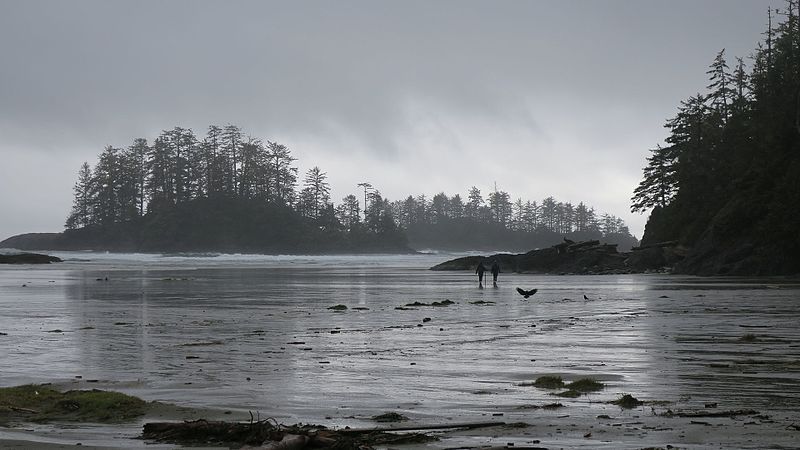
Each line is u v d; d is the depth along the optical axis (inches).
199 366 570.9
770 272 2431.1
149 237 6776.6
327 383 492.7
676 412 390.9
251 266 3919.8
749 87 3941.9
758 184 2647.6
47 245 7362.2
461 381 498.9
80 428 373.1
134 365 577.9
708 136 3631.9
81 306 1201.4
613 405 413.7
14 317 1000.9
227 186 7180.1
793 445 317.4
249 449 309.7
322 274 2780.5
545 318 969.5
